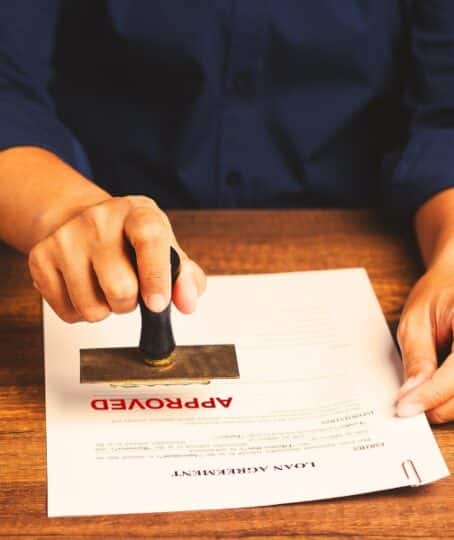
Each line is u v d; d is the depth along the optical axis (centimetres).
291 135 124
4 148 97
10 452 72
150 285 70
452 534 66
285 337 85
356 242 103
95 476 69
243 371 81
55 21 116
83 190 89
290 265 98
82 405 76
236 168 126
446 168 102
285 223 106
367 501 69
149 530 65
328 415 76
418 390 76
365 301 91
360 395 78
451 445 75
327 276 95
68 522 66
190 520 66
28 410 76
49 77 117
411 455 72
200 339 84
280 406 77
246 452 72
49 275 76
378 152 127
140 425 74
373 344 85
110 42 120
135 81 123
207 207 128
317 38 118
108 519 66
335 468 71
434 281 88
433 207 101
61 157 101
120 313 72
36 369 81
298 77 122
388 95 125
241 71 120
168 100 123
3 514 66
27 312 89
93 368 73
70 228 75
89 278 74
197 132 123
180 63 119
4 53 108
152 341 72
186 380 72
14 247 92
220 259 98
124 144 127
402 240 103
